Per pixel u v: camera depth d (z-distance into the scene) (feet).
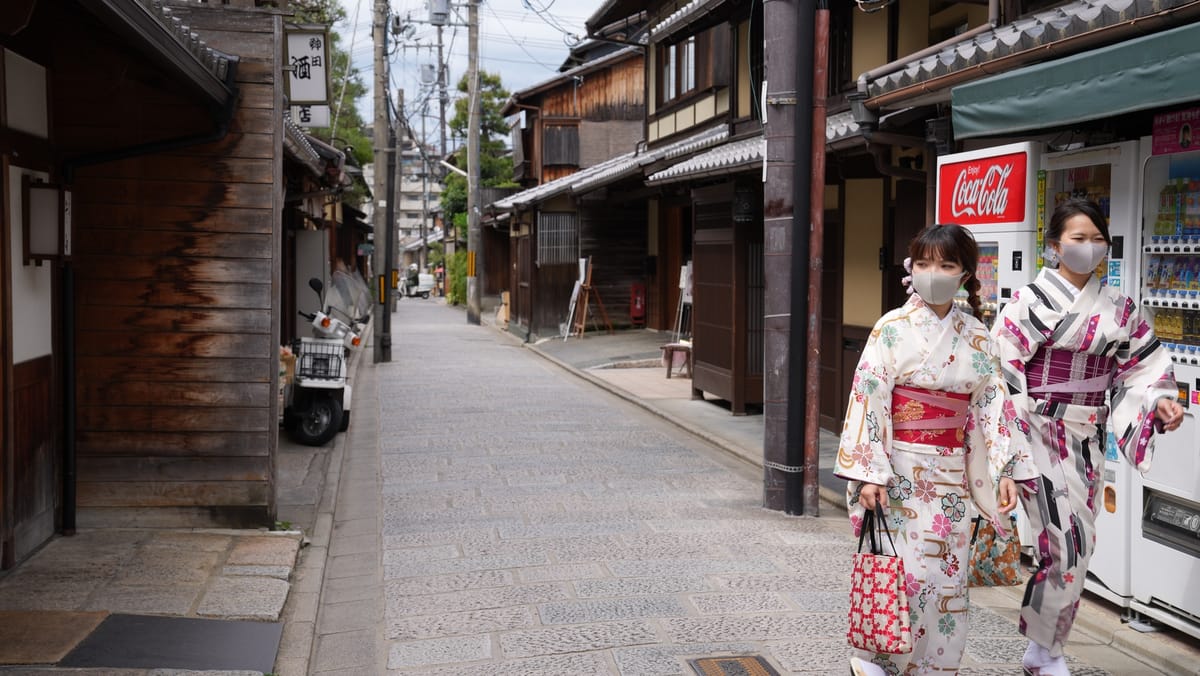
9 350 17.13
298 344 32.73
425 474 28.37
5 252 16.88
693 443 33.65
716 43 49.73
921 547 11.49
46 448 19.39
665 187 56.65
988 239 18.62
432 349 72.02
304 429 32.91
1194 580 14.19
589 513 23.63
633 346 65.21
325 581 18.97
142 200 20.45
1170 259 14.90
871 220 31.60
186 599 16.47
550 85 95.35
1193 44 12.50
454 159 150.92
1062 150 17.31
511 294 96.43
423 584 18.26
